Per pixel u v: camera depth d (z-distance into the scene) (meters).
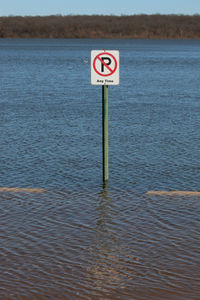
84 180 10.38
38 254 6.67
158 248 6.89
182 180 10.44
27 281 5.93
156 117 18.98
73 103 22.86
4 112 19.69
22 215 8.17
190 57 71.50
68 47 106.00
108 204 8.81
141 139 14.74
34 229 7.55
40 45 117.06
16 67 47.34
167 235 7.37
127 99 24.73
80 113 19.78
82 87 30.23
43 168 11.29
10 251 6.74
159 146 13.76
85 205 8.74
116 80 9.70
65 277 6.04
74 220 7.97
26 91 27.50
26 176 10.62
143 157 12.47
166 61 61.62
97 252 6.75
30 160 11.98
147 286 5.84
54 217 8.09
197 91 28.69
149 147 13.62
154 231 7.52
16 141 14.15
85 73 41.56
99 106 21.95
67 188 9.79
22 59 62.09
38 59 62.53
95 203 8.86
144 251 6.80
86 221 7.93
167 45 126.06
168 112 20.31
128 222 7.91
